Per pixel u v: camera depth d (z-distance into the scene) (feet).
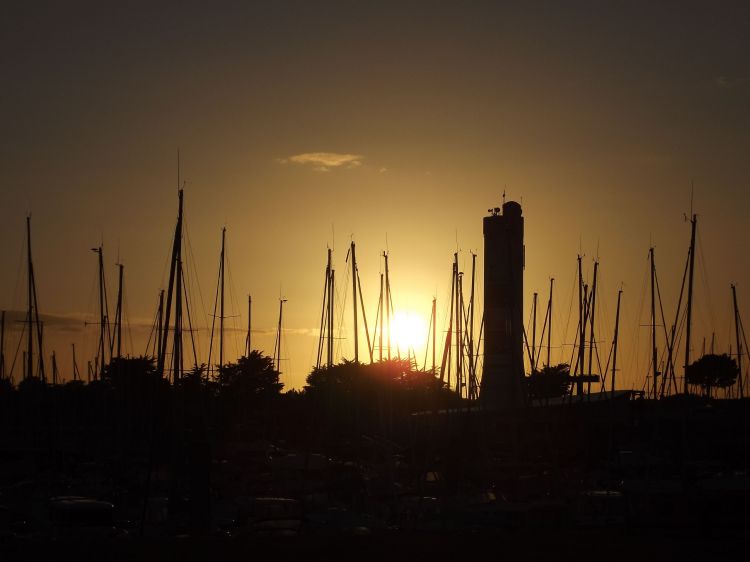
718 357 394.52
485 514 186.50
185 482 189.26
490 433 299.17
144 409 272.72
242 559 134.10
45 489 222.89
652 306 284.61
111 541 148.46
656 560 134.92
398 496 220.43
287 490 225.56
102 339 276.82
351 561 133.80
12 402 271.90
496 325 396.78
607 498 193.67
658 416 281.74
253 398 337.72
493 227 408.67
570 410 296.71
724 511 166.20
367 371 320.29
